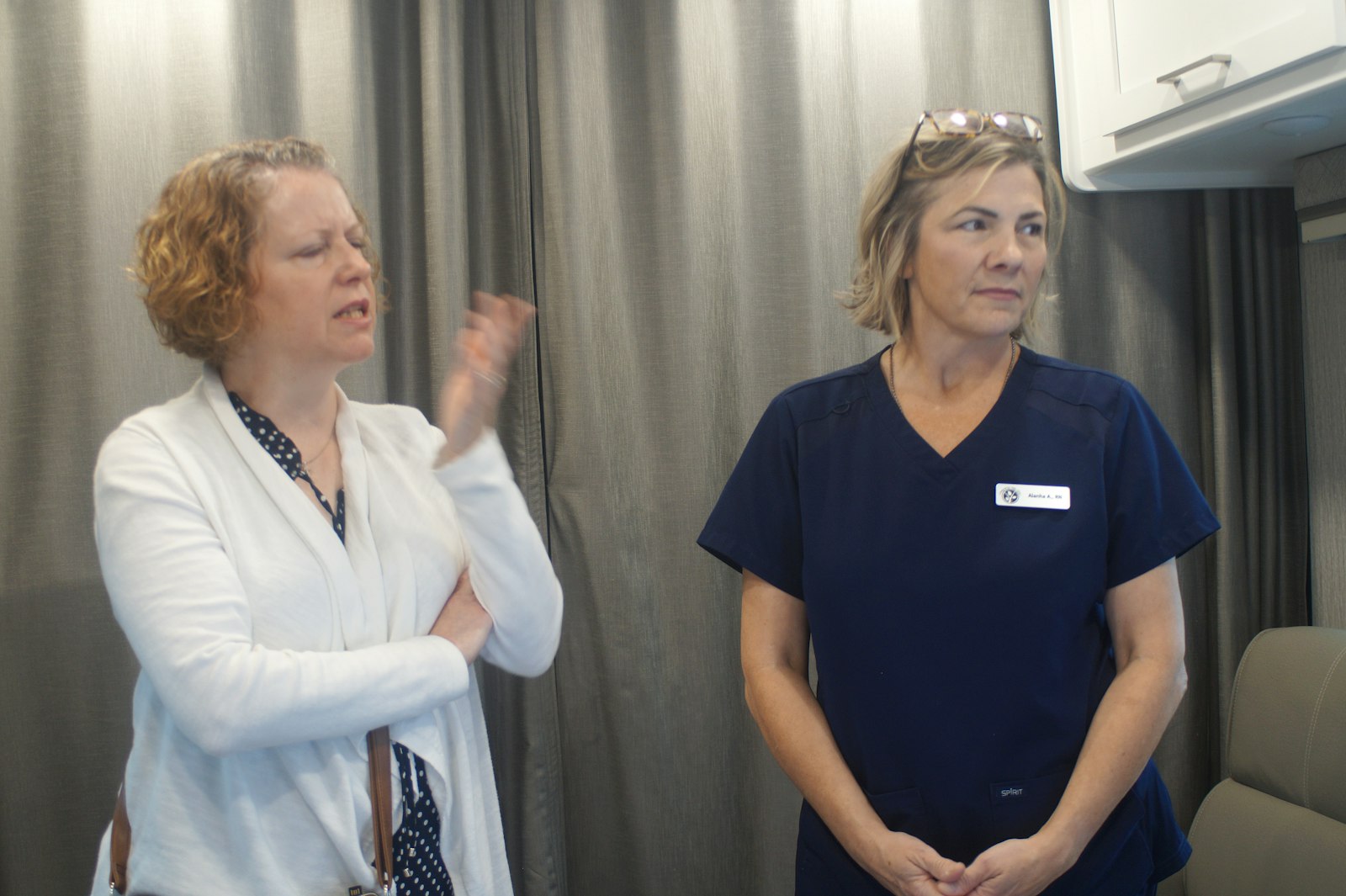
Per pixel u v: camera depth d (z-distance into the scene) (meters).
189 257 1.04
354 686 1.00
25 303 1.87
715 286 2.10
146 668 0.98
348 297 1.09
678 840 2.10
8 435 1.87
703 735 2.10
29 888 1.89
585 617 2.09
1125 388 1.24
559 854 2.09
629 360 2.07
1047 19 2.15
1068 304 2.21
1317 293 2.09
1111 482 1.22
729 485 1.37
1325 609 2.12
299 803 1.04
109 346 1.86
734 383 2.10
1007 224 1.16
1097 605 1.23
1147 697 1.16
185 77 1.89
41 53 1.86
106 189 1.86
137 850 1.04
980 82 2.14
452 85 1.96
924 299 1.24
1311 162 1.97
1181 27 1.79
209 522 1.03
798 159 2.09
